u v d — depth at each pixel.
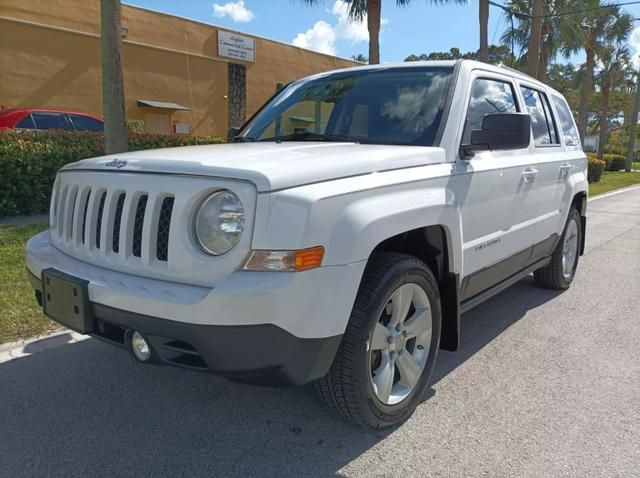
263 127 4.21
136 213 2.65
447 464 2.73
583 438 2.98
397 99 3.72
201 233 2.43
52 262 3.00
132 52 18.69
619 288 6.09
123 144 7.97
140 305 2.44
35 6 16.22
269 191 2.31
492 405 3.34
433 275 3.25
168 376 3.64
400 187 2.85
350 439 2.94
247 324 2.27
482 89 3.95
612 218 12.45
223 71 21.80
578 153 5.82
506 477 2.64
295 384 2.50
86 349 4.04
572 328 4.74
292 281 2.29
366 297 2.69
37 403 3.27
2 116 11.55
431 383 3.63
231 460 2.74
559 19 23.17
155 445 2.86
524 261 4.64
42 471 2.62
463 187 3.38
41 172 9.24
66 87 17.19
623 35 32.66
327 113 3.92
